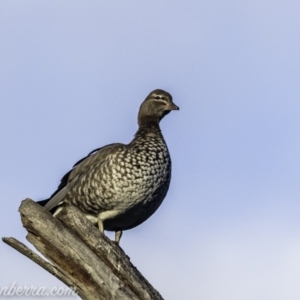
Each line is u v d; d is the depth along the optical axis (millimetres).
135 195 13969
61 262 10789
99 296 10766
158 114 15555
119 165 13883
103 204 14008
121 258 10961
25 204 10711
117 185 13859
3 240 10789
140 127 15414
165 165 14328
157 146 14352
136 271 11109
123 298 10742
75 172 14422
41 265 10859
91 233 10820
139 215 14398
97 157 14242
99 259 10766
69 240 10703
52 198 14430
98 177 13906
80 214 10844
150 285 11211
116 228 14789
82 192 14070
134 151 14070
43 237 10727
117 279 10758
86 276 10742
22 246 10773
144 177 13969
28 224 10734
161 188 14320
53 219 10727
